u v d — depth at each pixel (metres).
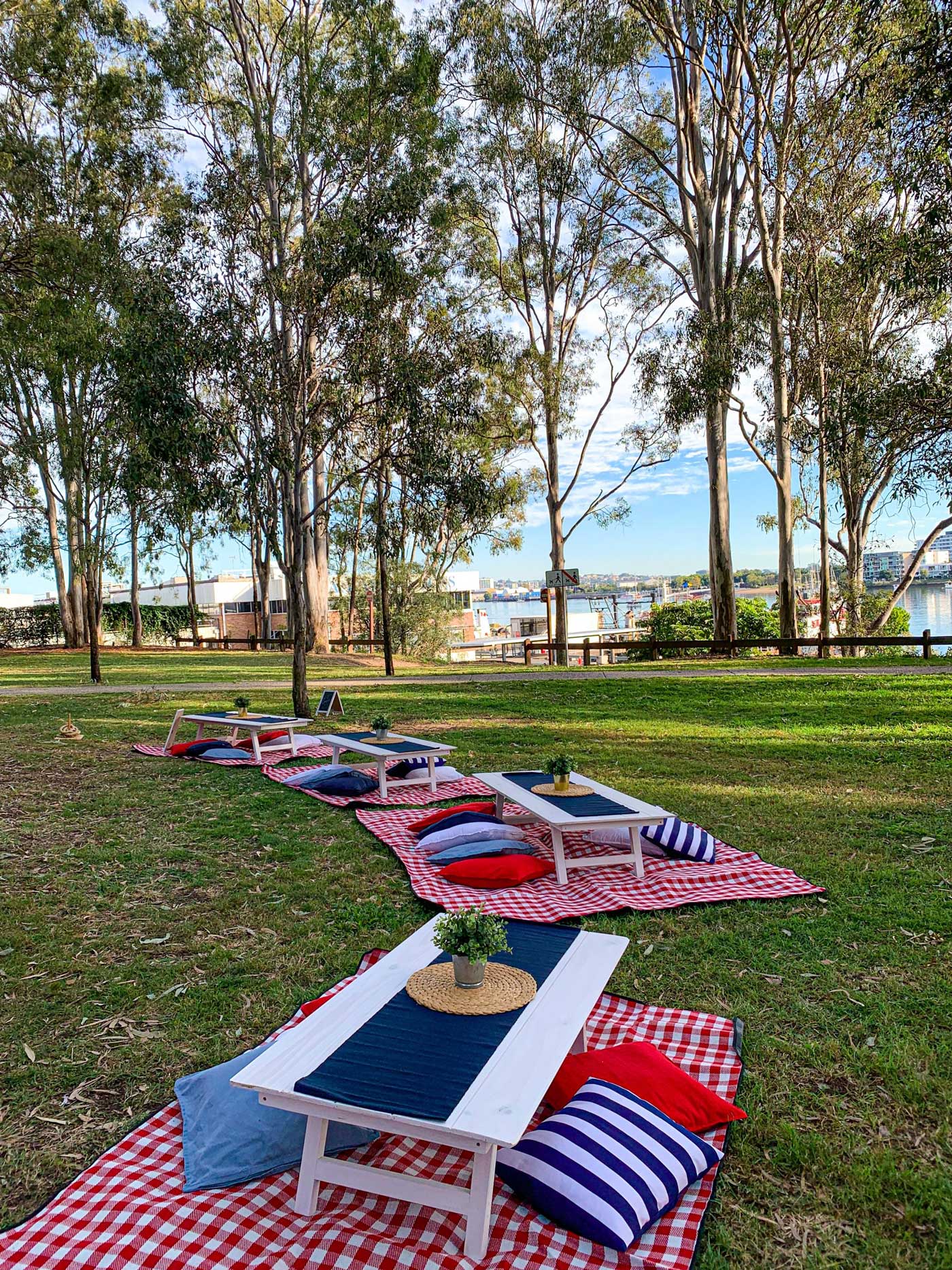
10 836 7.30
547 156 26.08
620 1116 2.88
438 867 6.16
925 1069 3.48
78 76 18.78
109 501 19.78
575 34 23.05
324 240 12.87
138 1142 3.07
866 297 21.20
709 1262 2.46
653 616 38.44
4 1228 2.65
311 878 6.10
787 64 19.80
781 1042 3.71
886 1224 2.64
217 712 12.95
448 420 13.73
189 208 13.02
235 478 13.27
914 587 41.69
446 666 26.72
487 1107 2.43
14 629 39.66
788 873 5.86
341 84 13.95
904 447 13.84
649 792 8.31
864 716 12.46
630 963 4.55
